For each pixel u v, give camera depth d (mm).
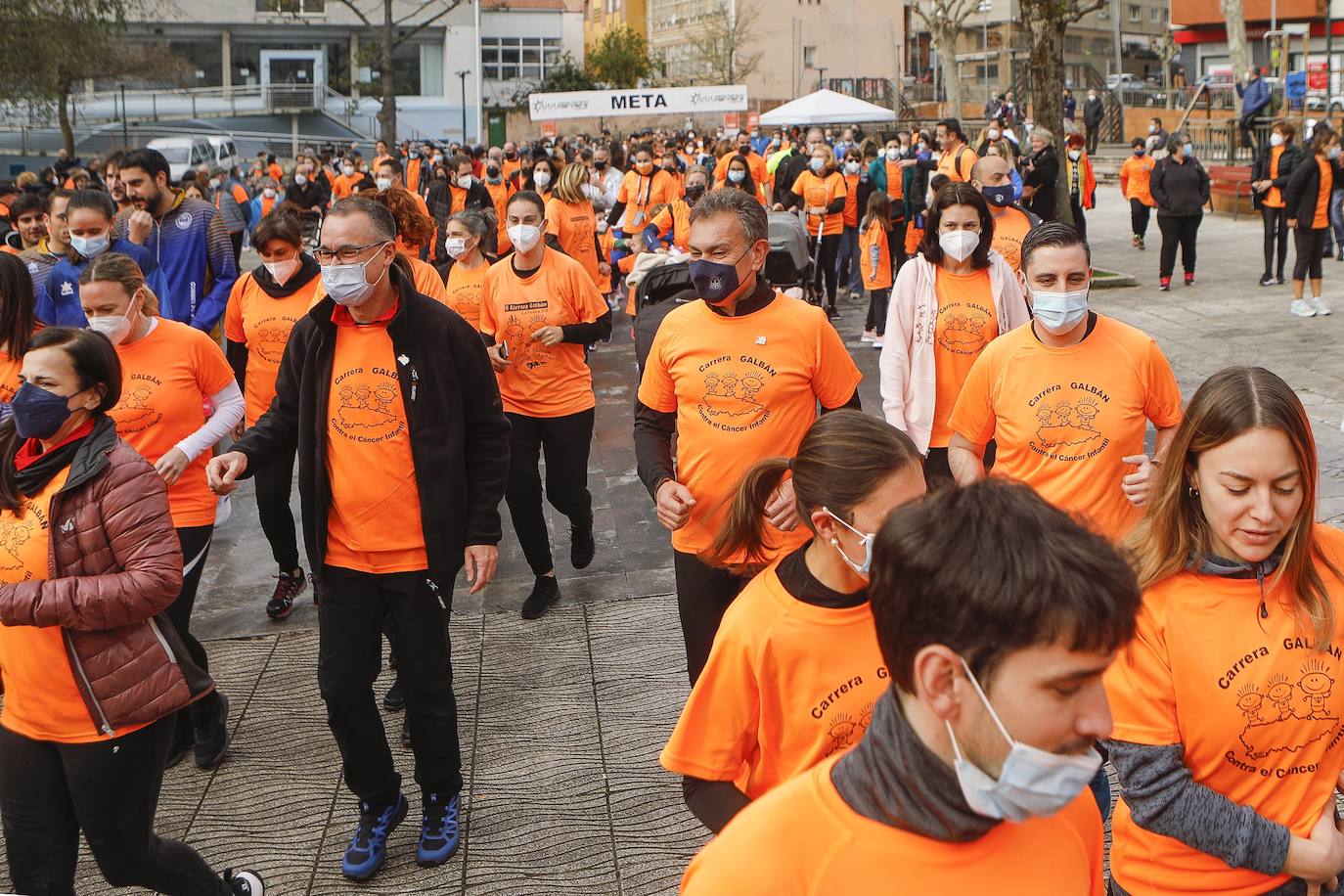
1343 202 16375
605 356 12602
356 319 4027
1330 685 2330
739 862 1610
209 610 6605
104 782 3299
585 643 5957
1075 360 4082
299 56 60125
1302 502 2307
